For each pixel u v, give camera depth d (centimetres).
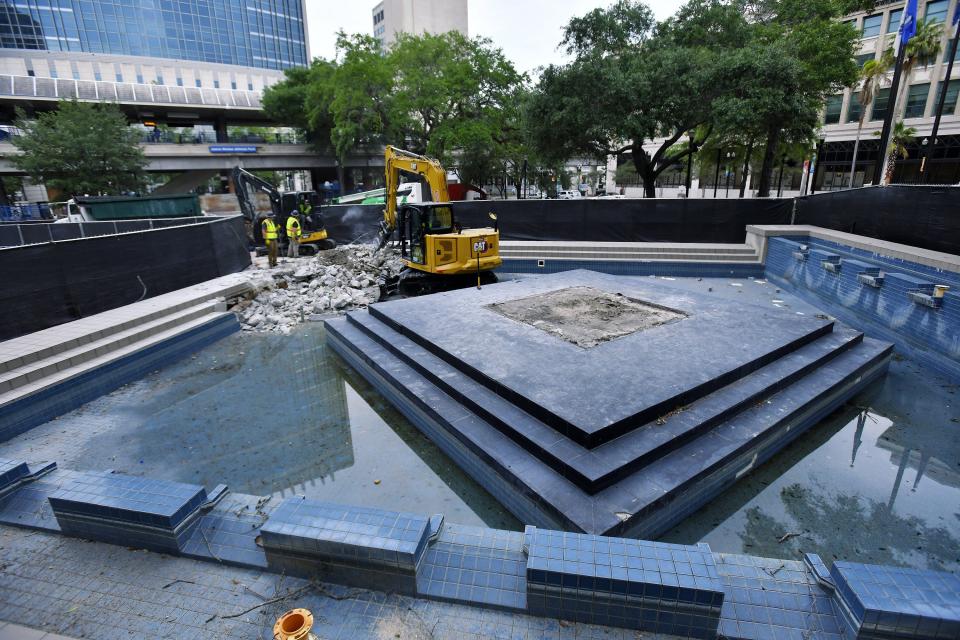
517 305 845
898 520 425
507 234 1653
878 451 526
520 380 545
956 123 2975
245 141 4362
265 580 305
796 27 2153
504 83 3064
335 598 289
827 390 575
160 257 983
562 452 436
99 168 3131
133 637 272
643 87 1817
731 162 3130
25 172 3384
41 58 5759
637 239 1548
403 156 1370
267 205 2109
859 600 237
